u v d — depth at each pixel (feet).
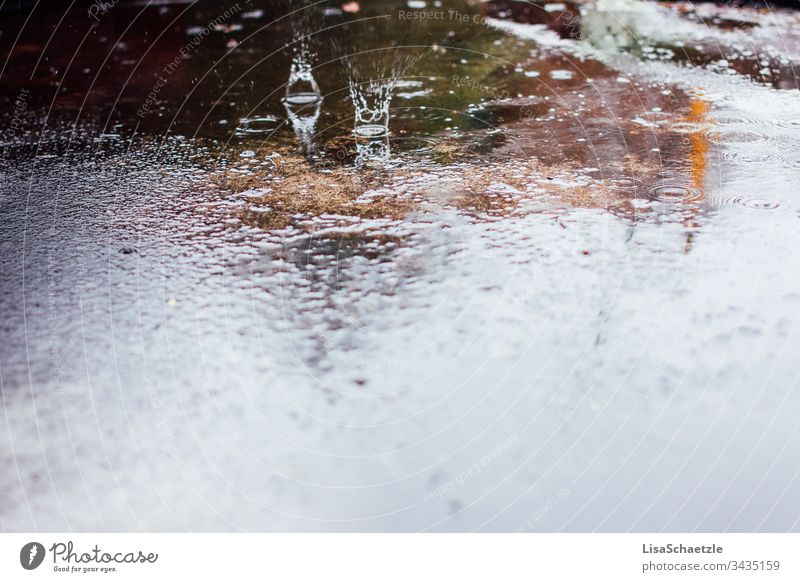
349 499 4.88
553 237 7.85
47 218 8.80
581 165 9.71
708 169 9.47
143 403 5.70
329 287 7.12
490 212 8.48
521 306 6.69
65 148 11.18
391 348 6.22
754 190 8.84
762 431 5.27
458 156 10.14
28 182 9.97
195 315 6.75
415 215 8.48
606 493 4.87
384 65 14.26
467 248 7.70
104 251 7.93
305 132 11.25
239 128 11.55
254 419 5.52
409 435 5.34
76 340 6.43
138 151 10.91
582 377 5.82
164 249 7.95
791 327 6.28
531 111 11.75
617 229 7.98
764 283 6.90
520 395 5.67
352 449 5.25
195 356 6.20
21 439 5.39
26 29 18.39
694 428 5.32
